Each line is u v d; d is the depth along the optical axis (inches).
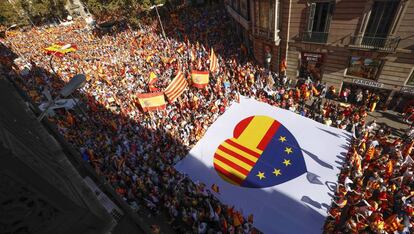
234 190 619.5
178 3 2208.4
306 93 854.5
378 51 727.7
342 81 864.9
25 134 182.5
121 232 311.0
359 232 507.2
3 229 99.8
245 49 1188.5
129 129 822.5
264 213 566.6
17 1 2364.7
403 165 575.2
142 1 1551.4
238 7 1222.9
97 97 998.4
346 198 563.8
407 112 761.6
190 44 1342.3
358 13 708.0
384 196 533.6
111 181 617.6
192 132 776.3
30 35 2135.8
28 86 1102.4
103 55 1403.8
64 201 127.7
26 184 114.6
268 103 844.0
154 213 613.0
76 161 436.5
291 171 627.2
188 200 609.9
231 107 829.8
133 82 1074.7
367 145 647.8
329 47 819.4
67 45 1438.2
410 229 489.7
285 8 839.1
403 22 657.6
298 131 717.3
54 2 2508.6
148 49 1376.7
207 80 882.8
